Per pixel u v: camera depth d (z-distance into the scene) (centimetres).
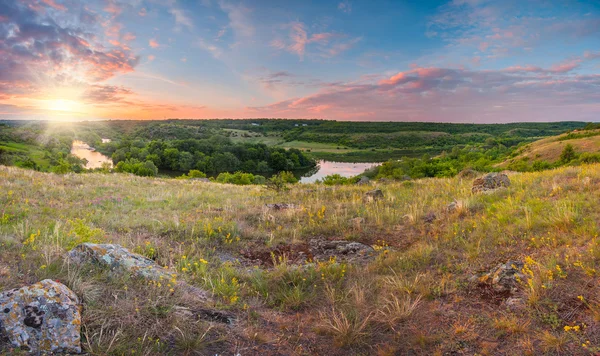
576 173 1089
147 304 367
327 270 543
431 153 16175
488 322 374
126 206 1021
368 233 790
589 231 539
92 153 12962
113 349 295
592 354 303
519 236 598
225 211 1005
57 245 484
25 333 285
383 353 329
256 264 624
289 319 400
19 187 1105
